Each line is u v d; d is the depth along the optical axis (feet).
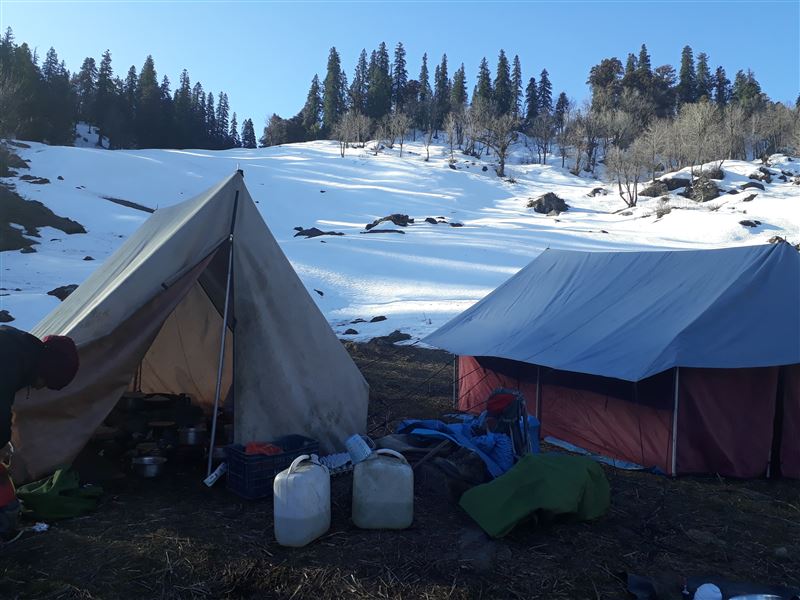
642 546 14.85
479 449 18.31
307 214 184.65
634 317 23.50
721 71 437.17
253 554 13.55
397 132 356.79
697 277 23.99
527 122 432.66
